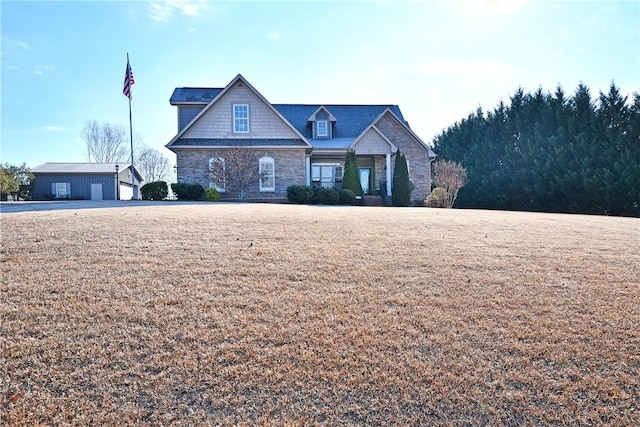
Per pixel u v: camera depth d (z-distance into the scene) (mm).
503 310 4027
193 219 8188
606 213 20656
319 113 23250
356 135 24281
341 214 9875
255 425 2494
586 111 23000
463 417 2609
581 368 3105
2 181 26297
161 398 2695
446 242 6605
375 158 23422
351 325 3691
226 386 2830
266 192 19359
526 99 29047
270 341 3395
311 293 4348
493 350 3322
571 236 7312
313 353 3242
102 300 3988
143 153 51562
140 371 2945
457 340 3467
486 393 2822
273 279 4699
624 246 6500
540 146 24922
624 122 21250
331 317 3828
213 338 3400
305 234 6992
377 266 5246
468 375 3002
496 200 27344
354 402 2721
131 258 5246
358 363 3127
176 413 2568
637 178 19188
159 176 52406
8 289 4152
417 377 2975
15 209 9867
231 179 18203
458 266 5301
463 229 7867
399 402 2727
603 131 21797
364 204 20375
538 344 3414
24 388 2721
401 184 20547
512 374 3021
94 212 9008
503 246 6398
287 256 5574
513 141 27891
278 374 2969
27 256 5180
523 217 10375
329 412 2623
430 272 5059
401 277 4875
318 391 2816
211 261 5250
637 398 2799
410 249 6098
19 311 3693
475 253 5926
